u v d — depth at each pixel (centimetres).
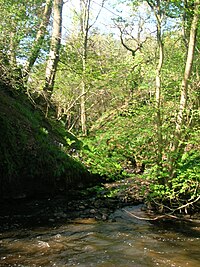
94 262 561
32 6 1278
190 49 873
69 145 1312
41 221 791
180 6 890
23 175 958
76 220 818
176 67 1055
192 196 839
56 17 1472
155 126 908
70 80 1688
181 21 942
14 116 1069
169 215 860
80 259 572
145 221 836
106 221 823
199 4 825
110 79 1423
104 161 993
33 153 1009
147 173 905
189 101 936
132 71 1223
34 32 1209
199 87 961
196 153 891
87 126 2041
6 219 788
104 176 1243
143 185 1009
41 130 1173
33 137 1063
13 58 1104
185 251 632
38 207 906
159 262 573
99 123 1476
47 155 1053
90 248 628
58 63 1530
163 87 959
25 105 1285
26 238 666
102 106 2100
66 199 1005
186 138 898
